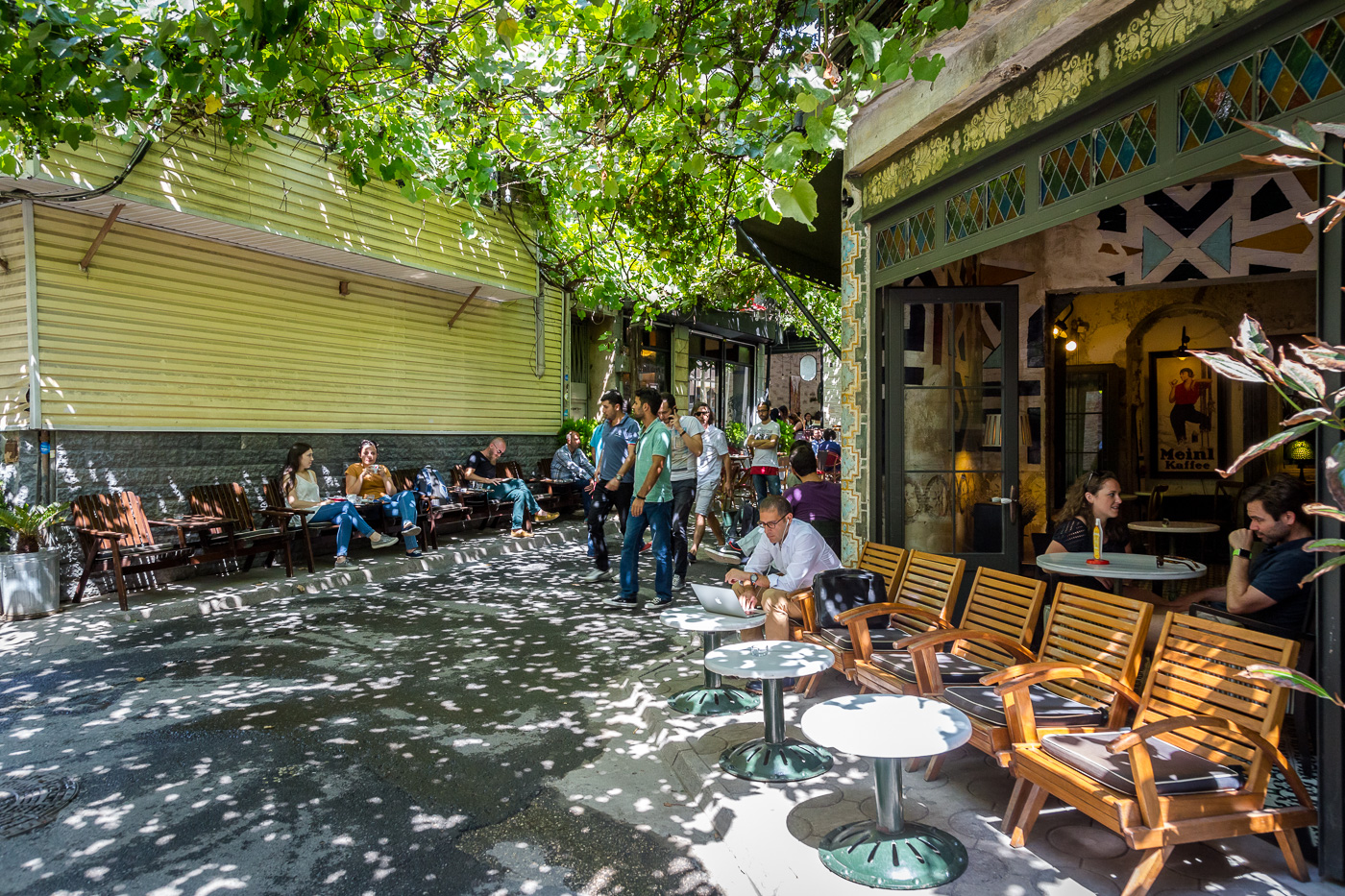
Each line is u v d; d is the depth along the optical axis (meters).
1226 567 8.90
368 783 4.10
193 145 8.29
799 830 3.45
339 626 7.32
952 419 6.34
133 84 4.59
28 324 7.79
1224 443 10.79
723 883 3.20
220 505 9.01
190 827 3.64
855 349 6.72
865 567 5.96
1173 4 3.57
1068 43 4.27
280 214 9.20
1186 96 3.55
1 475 7.95
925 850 3.11
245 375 9.83
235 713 5.10
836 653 4.82
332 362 10.98
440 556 10.55
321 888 3.15
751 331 24.61
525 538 12.28
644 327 18.23
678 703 5.07
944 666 4.22
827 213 8.09
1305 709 3.71
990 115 4.96
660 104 5.45
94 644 6.69
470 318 13.39
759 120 4.86
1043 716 3.46
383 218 10.59
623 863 3.34
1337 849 2.88
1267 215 8.07
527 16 6.02
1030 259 9.16
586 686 5.66
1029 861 3.14
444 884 3.17
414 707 5.23
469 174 7.92
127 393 8.58
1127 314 11.03
